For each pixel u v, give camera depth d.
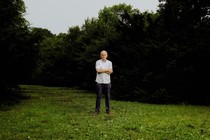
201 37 23.69
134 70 25.62
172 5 25.84
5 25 22.34
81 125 11.70
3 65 21.34
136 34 29.53
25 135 9.81
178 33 24.86
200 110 17.52
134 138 9.48
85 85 47.38
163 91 23.19
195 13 25.61
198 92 23.52
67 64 64.56
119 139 9.32
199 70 23.33
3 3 22.56
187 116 14.49
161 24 26.69
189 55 23.30
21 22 26.03
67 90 45.28
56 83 70.25
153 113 15.40
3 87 22.31
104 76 15.18
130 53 27.16
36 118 13.52
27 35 23.94
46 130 10.70
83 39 60.22
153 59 25.28
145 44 26.09
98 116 14.34
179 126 11.53
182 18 25.70
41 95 31.20
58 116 14.19
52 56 69.38
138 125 11.66
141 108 17.95
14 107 18.22
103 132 10.23
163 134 10.12
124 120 12.84
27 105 19.62
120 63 28.69
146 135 9.94
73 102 22.50
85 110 17.02
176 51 23.75
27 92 36.44
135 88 25.47
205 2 25.16
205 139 9.45
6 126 11.37
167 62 24.80
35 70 25.11
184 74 23.53
